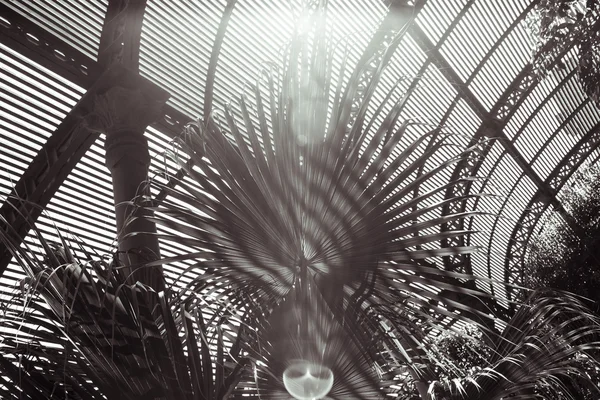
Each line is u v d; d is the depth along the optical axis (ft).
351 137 9.63
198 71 37.29
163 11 33.96
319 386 8.93
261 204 9.53
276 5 38.63
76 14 30.78
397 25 42.60
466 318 10.02
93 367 7.55
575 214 40.22
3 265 28.19
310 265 9.62
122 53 26.91
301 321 9.16
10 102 30.37
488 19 52.90
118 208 22.17
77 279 7.91
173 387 7.61
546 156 72.02
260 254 9.57
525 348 10.64
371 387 9.16
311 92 9.86
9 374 7.29
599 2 23.95
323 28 10.38
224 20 34.27
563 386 11.21
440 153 56.18
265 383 8.91
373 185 9.57
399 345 10.02
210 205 9.74
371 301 9.89
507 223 71.31
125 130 24.73
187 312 8.38
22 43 26.76
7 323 7.70
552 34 25.23
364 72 10.35
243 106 10.25
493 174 65.82
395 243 9.59
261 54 39.52
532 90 59.57
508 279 61.93
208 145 10.05
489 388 10.82
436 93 53.52
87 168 34.76
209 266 9.48
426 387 10.64
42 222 31.27
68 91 32.22
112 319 7.16
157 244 18.83
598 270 37.27
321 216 9.43
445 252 9.80
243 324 8.53
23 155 31.55
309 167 9.50
